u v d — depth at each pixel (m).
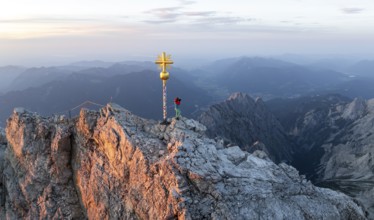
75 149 51.78
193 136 43.75
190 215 34.91
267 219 36.19
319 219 38.72
